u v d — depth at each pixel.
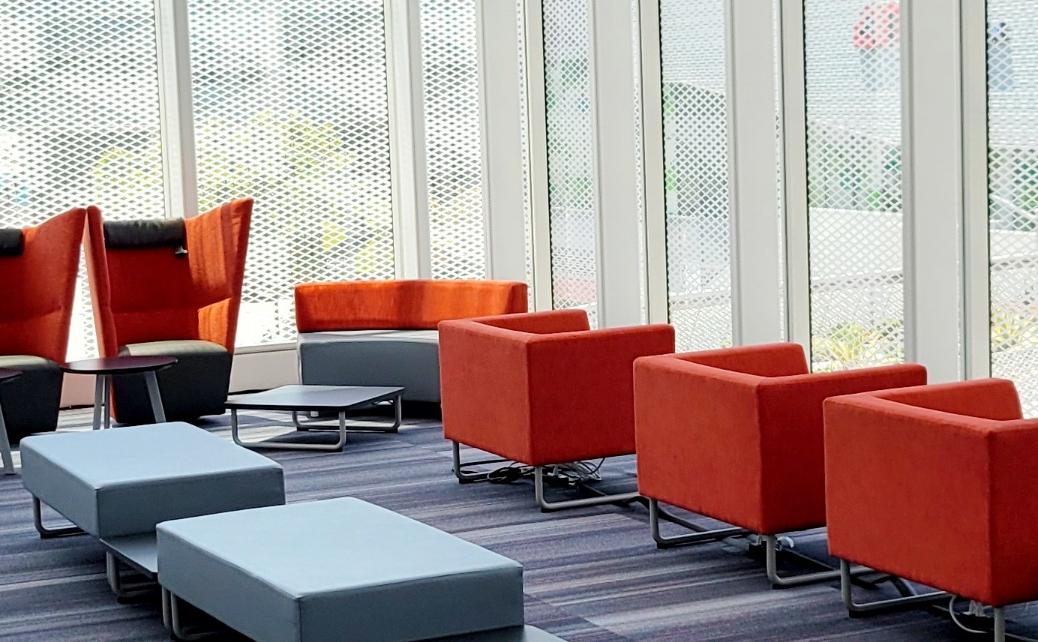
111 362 7.46
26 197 9.18
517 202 9.17
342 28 9.87
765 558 5.11
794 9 6.56
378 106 9.98
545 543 5.43
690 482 5.03
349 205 9.98
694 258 7.50
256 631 3.70
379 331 8.60
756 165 6.88
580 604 4.62
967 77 5.62
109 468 5.02
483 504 6.12
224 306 8.45
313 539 4.05
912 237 5.98
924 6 5.82
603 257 8.09
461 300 8.48
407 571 3.68
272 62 9.70
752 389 4.66
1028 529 3.79
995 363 5.67
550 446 5.89
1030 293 5.50
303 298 8.70
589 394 5.93
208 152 9.56
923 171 5.91
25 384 7.70
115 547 4.65
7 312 8.11
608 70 7.95
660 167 7.66
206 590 3.98
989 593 3.78
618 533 5.55
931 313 5.95
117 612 4.75
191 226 8.70
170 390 8.16
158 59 9.42
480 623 3.71
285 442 7.74
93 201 9.33
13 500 6.57
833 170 6.51
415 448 7.45
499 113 9.13
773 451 4.66
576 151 8.59
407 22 9.54
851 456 4.25
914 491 4.00
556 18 8.66
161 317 8.65
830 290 6.59
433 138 9.66
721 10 7.11
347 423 8.16
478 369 6.21
